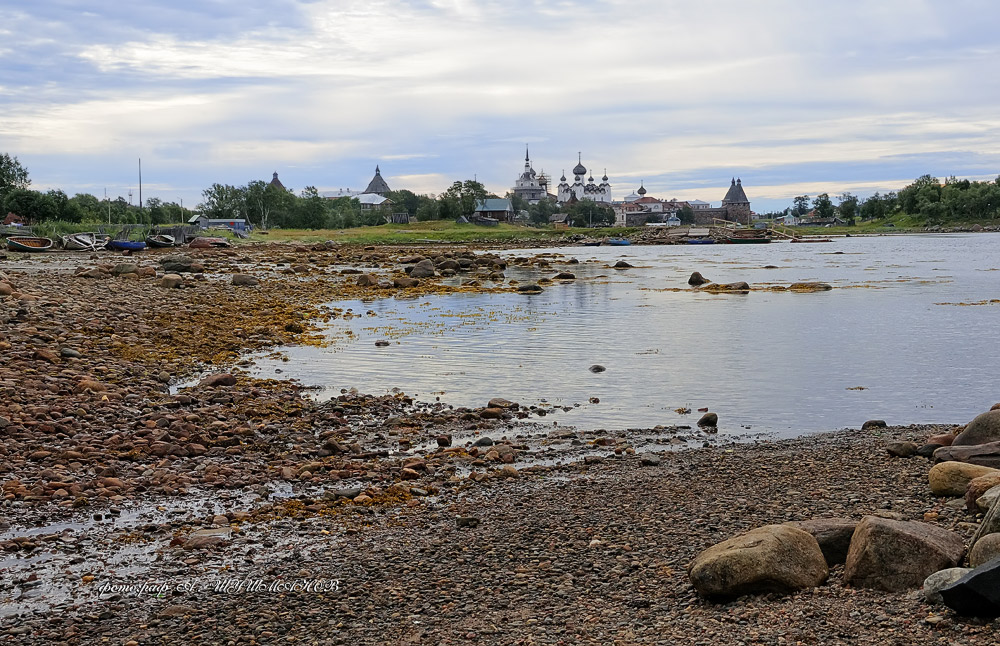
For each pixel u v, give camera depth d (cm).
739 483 1675
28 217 15288
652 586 1130
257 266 8656
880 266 9756
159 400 2495
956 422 2392
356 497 1675
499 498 1666
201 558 1355
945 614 915
